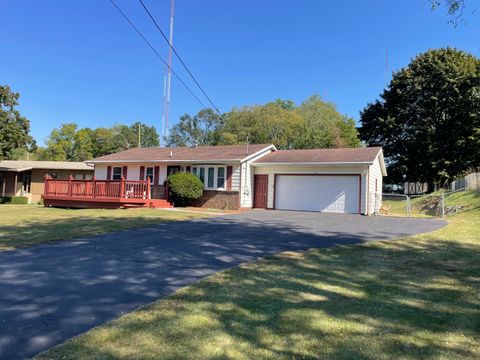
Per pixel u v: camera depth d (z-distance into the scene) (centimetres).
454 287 592
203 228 1245
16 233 1116
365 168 2011
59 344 385
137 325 432
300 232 1173
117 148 6981
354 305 504
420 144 3534
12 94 3103
